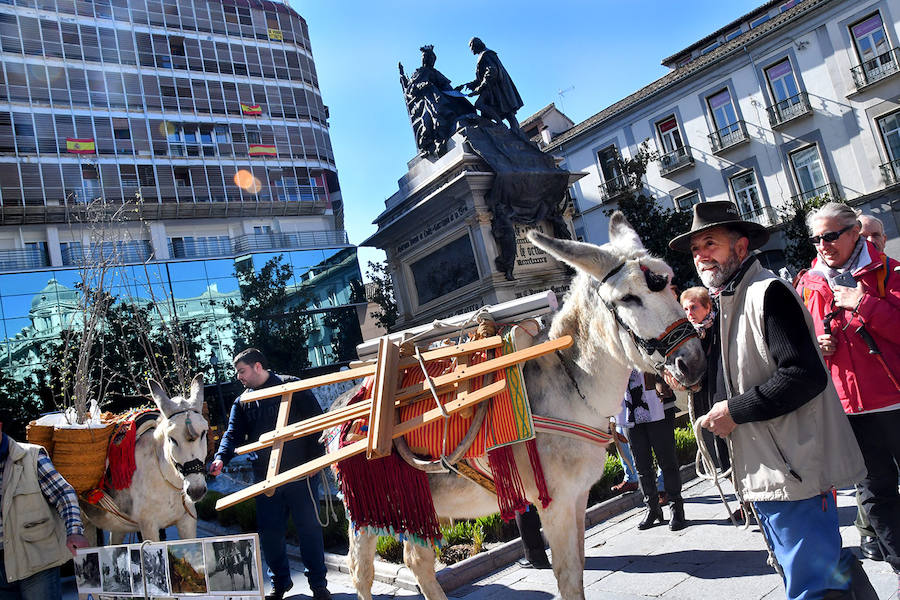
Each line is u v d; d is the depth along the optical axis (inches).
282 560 208.5
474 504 145.9
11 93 1304.1
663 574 170.7
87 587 148.9
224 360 1314.0
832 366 134.6
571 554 131.3
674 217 1066.1
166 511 219.8
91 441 213.2
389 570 210.1
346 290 1496.1
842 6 1087.0
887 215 1059.9
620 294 121.2
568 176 444.5
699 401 145.5
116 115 1414.9
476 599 180.5
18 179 1270.9
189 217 1465.3
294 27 1727.4
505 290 406.3
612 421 154.1
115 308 836.6
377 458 140.0
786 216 1139.3
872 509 129.0
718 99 1237.1
